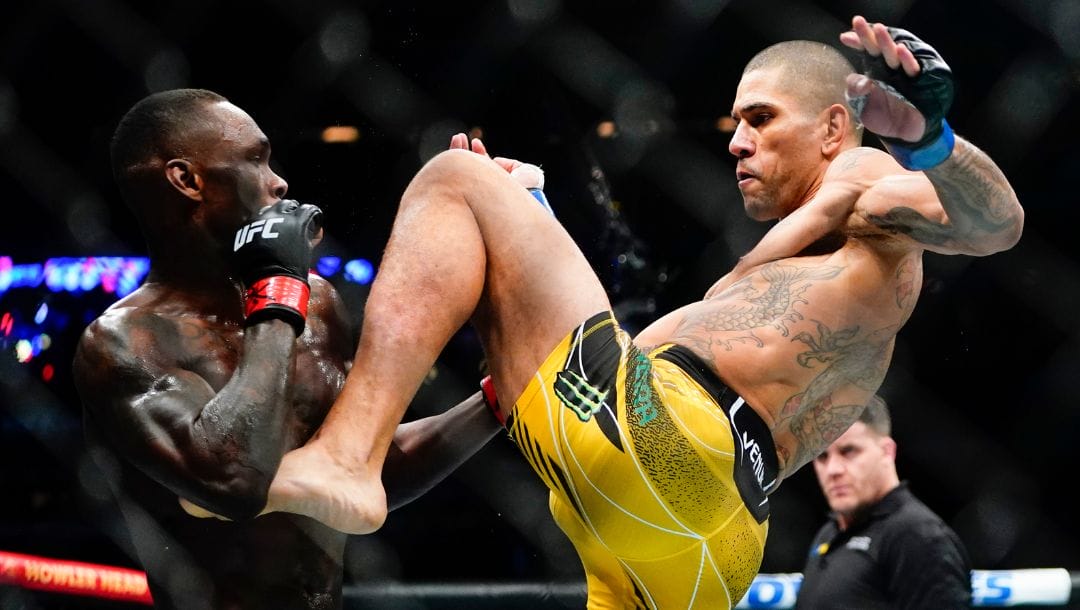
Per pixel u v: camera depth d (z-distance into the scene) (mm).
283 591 2574
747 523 2658
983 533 5820
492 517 5480
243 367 2342
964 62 5230
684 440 2520
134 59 5082
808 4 5328
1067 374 5469
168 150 2551
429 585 3920
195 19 5016
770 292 2764
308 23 5051
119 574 4172
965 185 2361
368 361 2488
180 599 2594
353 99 5160
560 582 4309
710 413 2588
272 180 2641
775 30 5355
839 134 2938
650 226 5629
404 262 2531
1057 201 5398
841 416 2865
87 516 5379
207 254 2582
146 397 2357
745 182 2977
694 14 5305
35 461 5492
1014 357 5555
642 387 2518
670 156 5594
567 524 2689
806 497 5766
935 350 5602
